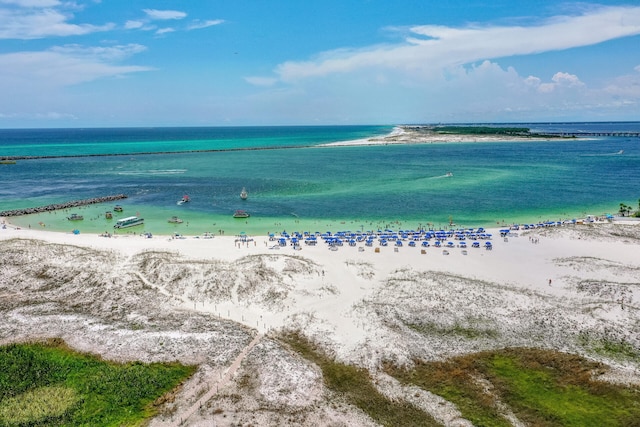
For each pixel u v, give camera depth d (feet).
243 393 129.29
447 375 138.10
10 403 126.52
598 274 205.67
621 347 151.74
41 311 177.58
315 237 266.36
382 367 141.79
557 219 322.14
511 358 146.20
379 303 180.75
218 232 290.97
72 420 120.67
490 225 307.17
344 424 118.11
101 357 147.23
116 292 192.44
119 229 298.35
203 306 183.32
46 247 233.76
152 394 130.82
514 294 185.16
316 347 153.28
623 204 335.06
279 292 190.60
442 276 204.44
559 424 118.32
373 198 403.54
